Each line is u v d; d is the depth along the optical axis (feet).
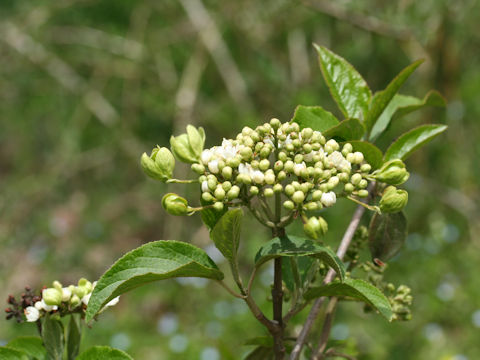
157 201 25.94
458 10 16.99
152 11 24.72
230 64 23.02
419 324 16.87
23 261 23.71
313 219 4.81
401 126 18.78
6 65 24.41
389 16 17.06
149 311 19.52
